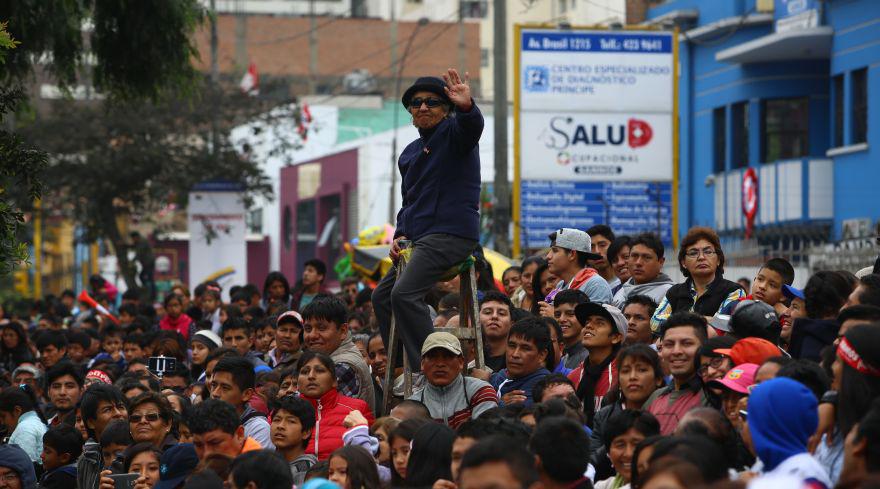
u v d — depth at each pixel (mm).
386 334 16375
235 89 67375
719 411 12250
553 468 10695
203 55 114250
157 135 62969
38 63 27328
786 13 50125
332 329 17766
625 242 20750
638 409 13750
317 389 16078
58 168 62188
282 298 29672
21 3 24062
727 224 53094
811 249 36719
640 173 47250
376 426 14453
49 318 33219
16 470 17047
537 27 46906
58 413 21438
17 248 17484
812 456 10227
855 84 46000
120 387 19219
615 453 12484
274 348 23578
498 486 8469
